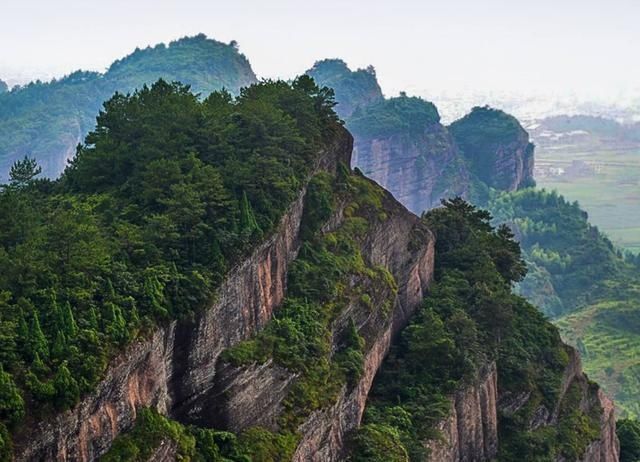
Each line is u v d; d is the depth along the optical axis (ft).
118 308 205.98
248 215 258.37
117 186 277.03
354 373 282.56
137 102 303.27
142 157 276.00
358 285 313.32
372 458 273.33
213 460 221.87
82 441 186.09
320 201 310.86
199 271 236.84
